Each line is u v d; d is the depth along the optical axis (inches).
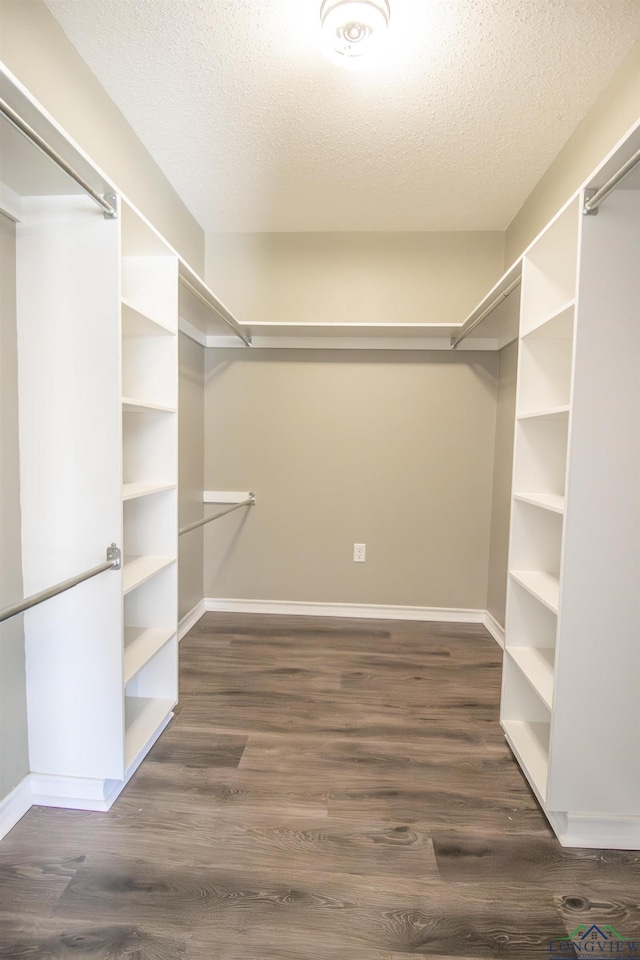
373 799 57.7
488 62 61.1
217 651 98.5
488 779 61.6
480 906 44.4
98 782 55.7
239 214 104.2
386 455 116.4
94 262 52.7
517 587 69.6
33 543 55.4
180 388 102.1
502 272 110.6
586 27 55.8
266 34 57.2
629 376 48.6
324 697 81.1
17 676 54.5
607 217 47.6
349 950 40.3
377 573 118.7
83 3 53.7
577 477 49.3
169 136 77.7
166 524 73.8
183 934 41.3
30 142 39.3
